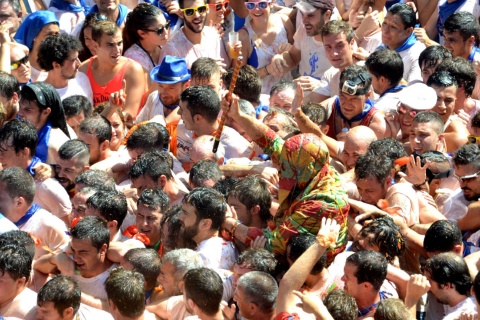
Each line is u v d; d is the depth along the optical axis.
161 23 23.55
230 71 21.67
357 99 19.11
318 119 19.14
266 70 25.34
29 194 16.36
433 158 17.42
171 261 14.83
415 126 18.33
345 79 19.14
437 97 19.84
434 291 14.84
